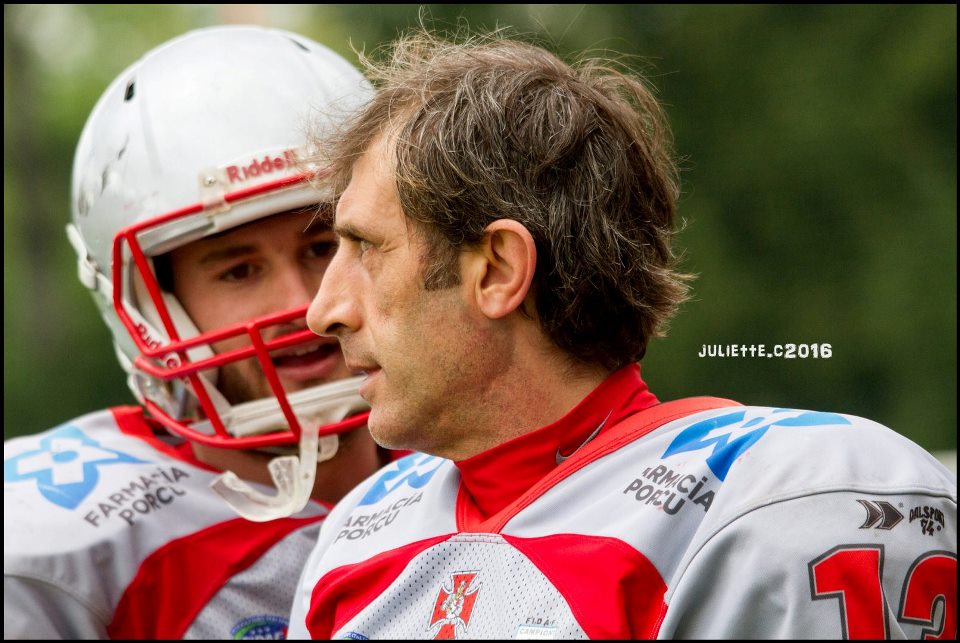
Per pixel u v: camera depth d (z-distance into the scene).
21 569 6.95
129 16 45.94
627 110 5.51
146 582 7.19
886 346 33.41
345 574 5.58
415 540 5.39
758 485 4.69
